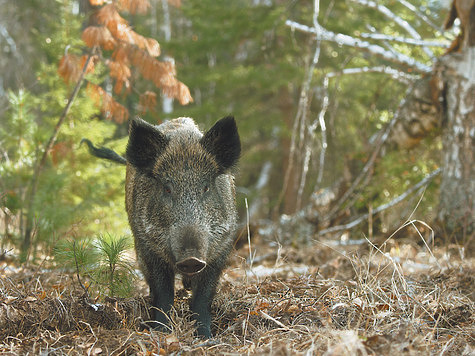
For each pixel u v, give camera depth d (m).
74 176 9.02
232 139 4.75
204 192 4.43
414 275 5.99
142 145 4.62
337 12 17.09
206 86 20.30
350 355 3.10
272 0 17.22
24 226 7.98
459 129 8.45
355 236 10.67
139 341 3.58
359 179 10.10
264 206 22.19
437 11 14.31
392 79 12.22
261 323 4.19
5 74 20.30
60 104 9.23
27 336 3.94
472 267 6.22
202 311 4.52
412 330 3.63
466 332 3.96
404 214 9.66
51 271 5.71
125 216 9.26
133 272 5.12
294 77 15.81
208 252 4.37
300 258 8.16
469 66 8.41
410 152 10.55
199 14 17.25
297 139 18.34
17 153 8.15
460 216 8.30
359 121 15.15
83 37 6.98
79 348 3.62
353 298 4.40
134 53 7.24
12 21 21.75
